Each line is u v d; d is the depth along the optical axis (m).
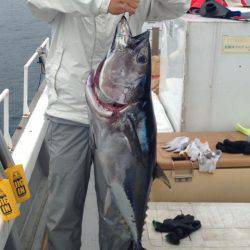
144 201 1.99
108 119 1.74
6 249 2.48
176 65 3.54
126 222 2.02
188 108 3.42
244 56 3.31
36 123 3.26
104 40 2.03
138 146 1.84
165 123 3.74
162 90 4.16
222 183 3.00
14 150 2.88
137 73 1.71
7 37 16.81
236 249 2.47
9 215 2.02
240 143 3.08
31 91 9.33
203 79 3.35
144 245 2.49
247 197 3.04
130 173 1.88
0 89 10.38
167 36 3.86
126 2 1.73
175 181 2.96
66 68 2.06
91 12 1.79
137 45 1.69
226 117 3.47
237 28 3.23
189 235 2.58
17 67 12.30
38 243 2.87
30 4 1.90
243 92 3.40
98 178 2.07
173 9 2.04
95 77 1.72
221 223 2.68
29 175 2.75
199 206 2.85
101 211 2.15
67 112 2.10
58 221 2.22
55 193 2.20
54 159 2.17
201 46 3.26
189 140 3.22
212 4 3.33
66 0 1.81
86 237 2.78
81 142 2.15
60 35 2.05
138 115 1.79
